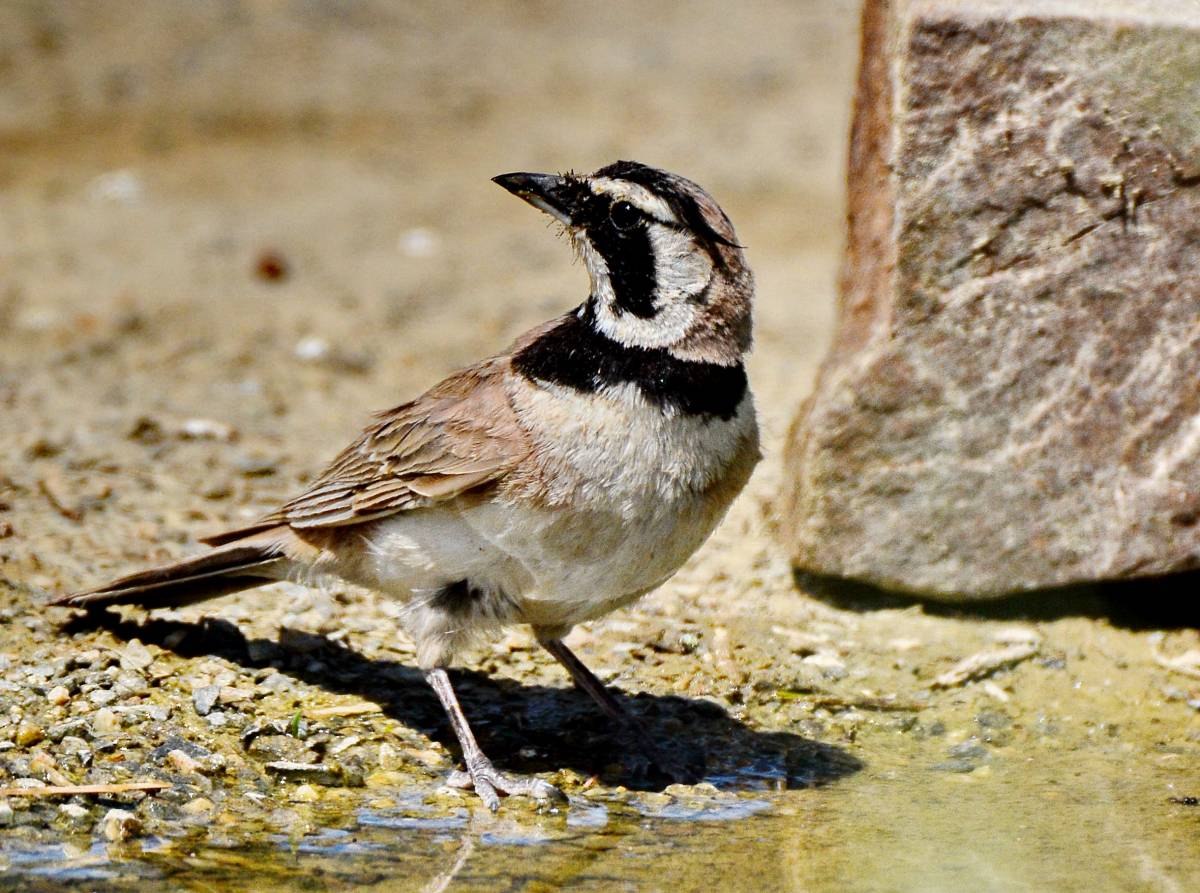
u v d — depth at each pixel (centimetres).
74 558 1300
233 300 2450
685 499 981
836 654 1237
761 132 3488
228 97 3622
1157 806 1026
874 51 1252
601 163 3225
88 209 2977
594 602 1020
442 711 1133
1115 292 1186
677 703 1170
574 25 4228
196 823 965
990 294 1200
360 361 2106
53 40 3838
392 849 941
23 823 949
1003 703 1182
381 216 3030
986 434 1217
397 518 1026
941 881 905
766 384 1950
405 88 3747
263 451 1662
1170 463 1195
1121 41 1155
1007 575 1232
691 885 899
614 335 984
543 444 972
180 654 1158
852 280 1293
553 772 1066
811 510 1259
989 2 1170
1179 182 1166
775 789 1053
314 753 1055
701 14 4341
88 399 1855
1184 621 1259
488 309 2464
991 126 1178
